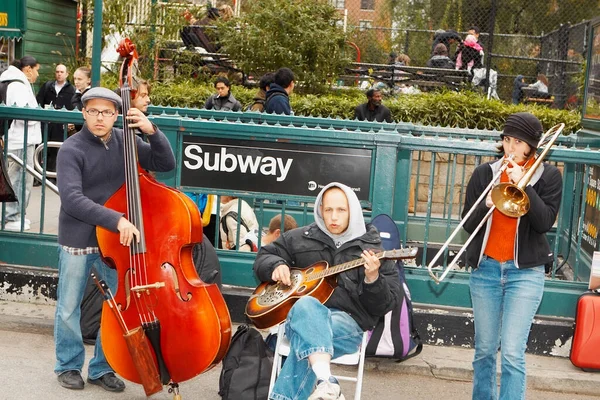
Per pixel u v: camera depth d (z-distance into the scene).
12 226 7.88
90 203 4.34
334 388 3.79
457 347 5.83
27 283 6.17
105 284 4.36
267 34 13.24
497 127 11.38
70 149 4.49
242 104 12.56
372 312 4.23
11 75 8.66
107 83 13.33
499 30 15.11
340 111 11.70
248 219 6.87
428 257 7.88
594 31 7.26
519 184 3.90
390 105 11.59
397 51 14.91
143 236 4.36
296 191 5.79
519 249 4.14
